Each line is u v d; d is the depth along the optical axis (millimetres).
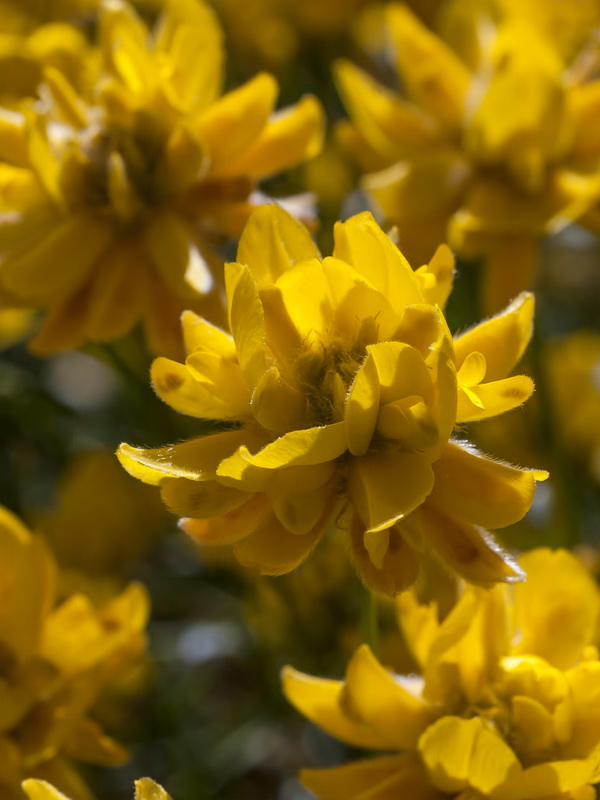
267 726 271
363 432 164
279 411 166
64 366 351
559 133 235
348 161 283
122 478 271
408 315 164
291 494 165
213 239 220
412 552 168
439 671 179
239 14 307
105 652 205
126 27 214
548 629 183
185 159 213
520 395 164
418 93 245
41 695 204
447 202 240
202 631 273
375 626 183
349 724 185
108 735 254
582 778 172
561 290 358
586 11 261
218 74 222
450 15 259
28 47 245
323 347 168
